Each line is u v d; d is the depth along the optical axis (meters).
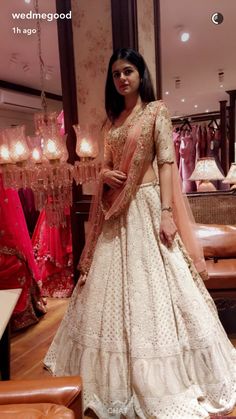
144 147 1.61
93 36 2.38
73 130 2.51
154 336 1.48
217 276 2.22
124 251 1.63
